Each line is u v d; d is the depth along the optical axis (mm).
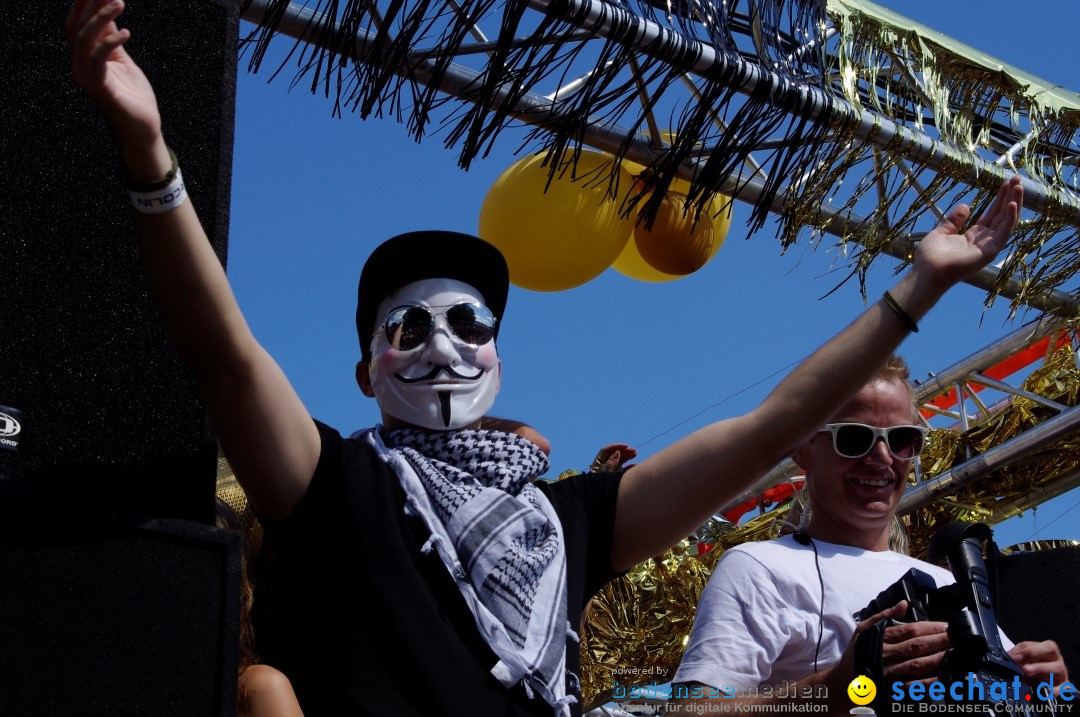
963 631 2186
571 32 3115
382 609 1921
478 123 3127
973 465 5672
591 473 2342
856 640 2289
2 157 1487
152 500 1486
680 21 3332
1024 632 3152
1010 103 4301
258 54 3002
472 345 2367
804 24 3748
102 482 1458
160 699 1394
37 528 1373
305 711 1906
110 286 1531
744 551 2752
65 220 1516
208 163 1638
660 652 4406
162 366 1549
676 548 4664
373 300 2492
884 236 4109
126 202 1568
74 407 1462
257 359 1747
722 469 2193
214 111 1658
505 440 2227
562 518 2230
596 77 3234
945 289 2119
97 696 1356
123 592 1402
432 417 2299
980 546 2381
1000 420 5797
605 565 2260
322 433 2074
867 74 3957
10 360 1430
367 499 2021
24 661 1326
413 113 3104
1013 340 5887
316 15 3146
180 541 1458
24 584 1349
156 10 1641
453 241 2469
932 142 4039
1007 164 4293
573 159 3305
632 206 3588
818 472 2928
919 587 2377
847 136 3756
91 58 1424
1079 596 3104
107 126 1497
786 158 3650
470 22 2979
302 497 1979
